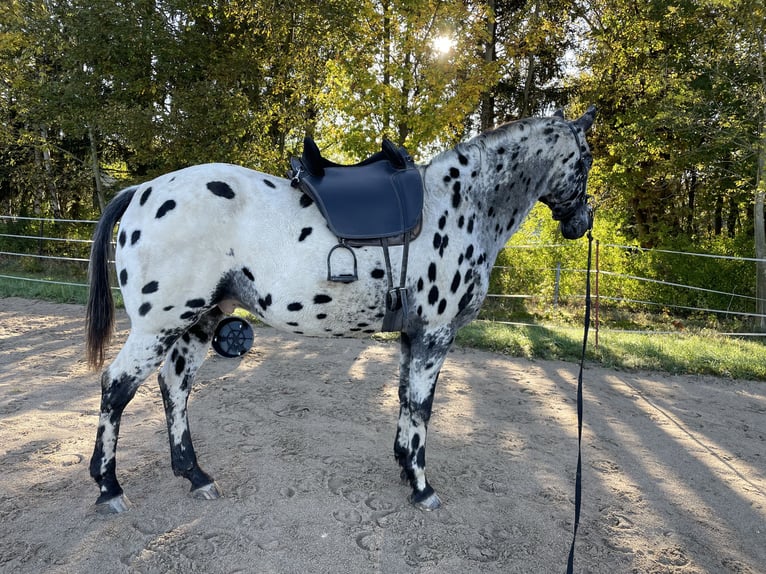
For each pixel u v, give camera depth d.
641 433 4.19
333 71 8.64
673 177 12.36
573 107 15.88
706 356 6.44
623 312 10.41
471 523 2.73
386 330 2.74
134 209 2.58
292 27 9.97
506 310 10.03
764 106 9.02
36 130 14.05
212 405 4.27
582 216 3.28
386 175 2.74
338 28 9.02
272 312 2.61
